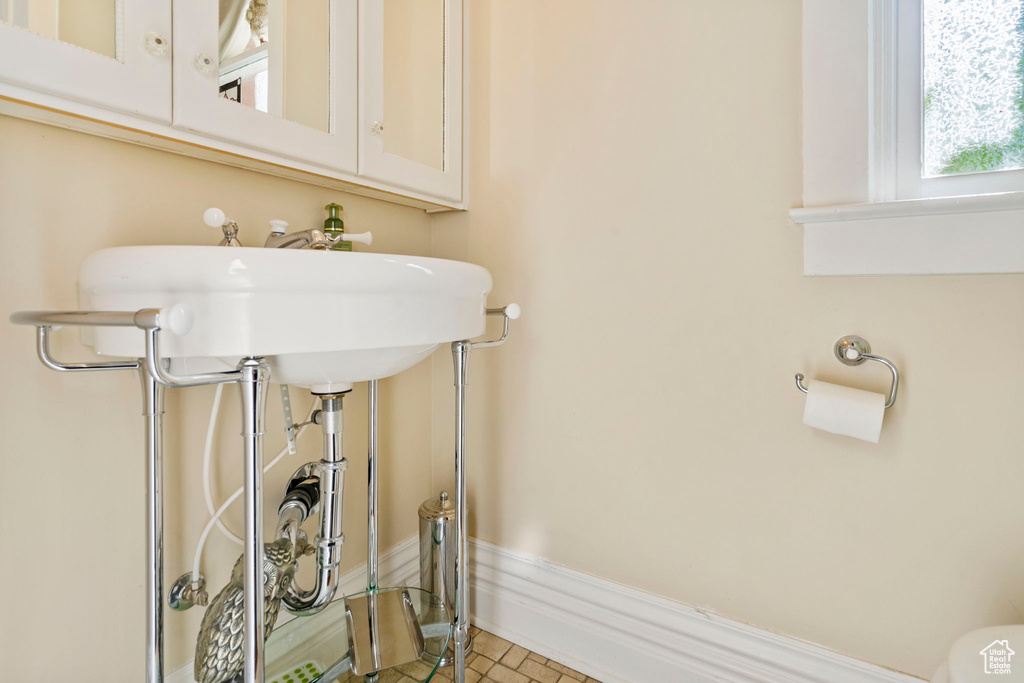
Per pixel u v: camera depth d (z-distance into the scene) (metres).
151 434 0.58
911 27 0.77
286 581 0.75
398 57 0.98
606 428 1.00
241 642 0.70
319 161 0.79
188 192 0.73
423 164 1.01
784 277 0.82
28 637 0.60
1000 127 0.72
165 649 0.74
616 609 0.98
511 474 1.12
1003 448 0.68
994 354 0.68
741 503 0.87
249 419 0.48
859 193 0.74
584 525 1.03
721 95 0.87
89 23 0.55
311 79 0.79
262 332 0.46
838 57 0.75
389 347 0.56
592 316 1.00
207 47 0.65
